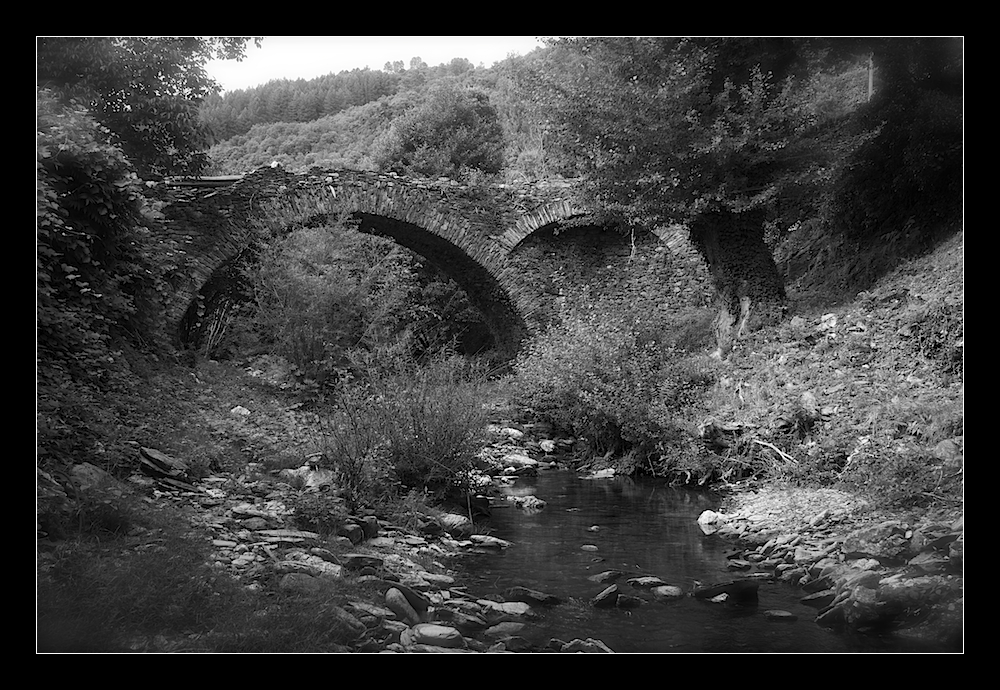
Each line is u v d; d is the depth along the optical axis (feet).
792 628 12.74
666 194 37.47
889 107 36.42
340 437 20.74
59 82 38.88
